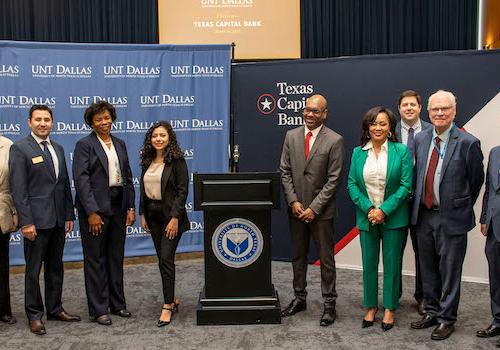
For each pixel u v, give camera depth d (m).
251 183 3.43
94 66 4.68
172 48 4.82
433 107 3.19
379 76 4.47
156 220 3.59
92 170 3.49
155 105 4.83
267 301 3.51
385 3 6.88
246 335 3.34
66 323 3.58
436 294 3.41
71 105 4.65
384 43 6.93
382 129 3.30
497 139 4.14
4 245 3.55
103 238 3.56
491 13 6.82
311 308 3.80
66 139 4.66
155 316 3.70
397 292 3.43
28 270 3.43
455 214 3.20
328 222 3.53
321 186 3.52
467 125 4.22
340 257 4.76
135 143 4.82
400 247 3.40
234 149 4.63
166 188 3.48
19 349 3.18
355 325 3.48
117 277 3.69
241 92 4.88
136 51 4.75
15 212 3.47
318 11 6.89
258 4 6.60
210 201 3.45
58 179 3.47
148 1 6.71
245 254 3.51
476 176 3.21
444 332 3.25
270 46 6.65
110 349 3.16
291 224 3.65
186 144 4.91
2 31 6.60
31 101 4.56
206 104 4.91
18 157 3.31
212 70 4.89
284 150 3.66
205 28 6.57
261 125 4.84
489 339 3.23
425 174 3.31
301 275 3.70
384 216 3.29
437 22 6.89
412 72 4.37
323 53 6.98
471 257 4.31
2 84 4.48
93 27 6.77
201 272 4.73
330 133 3.53
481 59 4.15
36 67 4.55
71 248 4.80
